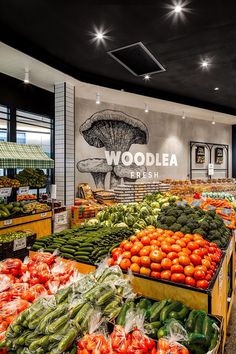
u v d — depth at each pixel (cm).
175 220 270
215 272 199
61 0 334
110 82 639
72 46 460
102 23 388
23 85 579
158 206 403
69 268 197
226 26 400
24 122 607
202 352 131
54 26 396
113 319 146
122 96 722
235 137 1204
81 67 558
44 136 746
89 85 620
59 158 615
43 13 363
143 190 639
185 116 1014
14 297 160
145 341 127
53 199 537
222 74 610
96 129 776
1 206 438
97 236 267
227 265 260
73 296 154
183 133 1019
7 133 555
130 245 214
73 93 624
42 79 572
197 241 212
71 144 624
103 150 792
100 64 541
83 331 131
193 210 293
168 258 192
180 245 203
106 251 239
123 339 125
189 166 1041
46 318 129
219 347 140
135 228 321
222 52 492
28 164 481
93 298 148
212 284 180
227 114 978
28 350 122
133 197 624
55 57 502
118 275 187
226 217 352
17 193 526
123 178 841
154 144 925
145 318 153
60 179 616
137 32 416
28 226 468
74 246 249
